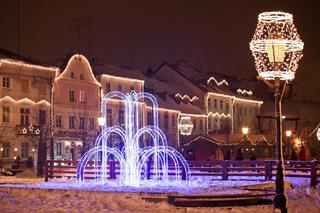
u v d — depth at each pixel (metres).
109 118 75.62
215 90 102.38
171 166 38.00
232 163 35.66
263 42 15.65
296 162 34.12
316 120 88.38
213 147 73.50
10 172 51.22
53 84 68.56
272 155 77.19
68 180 38.00
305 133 84.31
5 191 29.77
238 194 23.80
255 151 75.69
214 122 99.75
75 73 71.75
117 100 77.00
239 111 107.69
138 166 35.84
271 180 34.19
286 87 16.67
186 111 91.50
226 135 74.62
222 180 35.12
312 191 29.47
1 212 21.70
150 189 28.20
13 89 64.50
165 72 100.81
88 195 26.88
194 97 97.56
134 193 25.92
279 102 16.59
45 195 27.72
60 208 23.03
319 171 40.28
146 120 80.44
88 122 72.44
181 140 84.12
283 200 16.45
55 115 68.69
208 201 23.39
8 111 63.91
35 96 66.81
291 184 31.92
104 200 25.41
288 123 89.06
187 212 21.59
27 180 39.47
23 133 64.75
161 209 22.58
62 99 69.75
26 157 65.25
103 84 75.94
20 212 21.73
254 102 112.19
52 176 39.81
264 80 16.53
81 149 71.00
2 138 62.84
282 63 15.77
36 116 66.62
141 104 79.06
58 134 68.56
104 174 37.69
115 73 79.19
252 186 29.38
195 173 37.44
